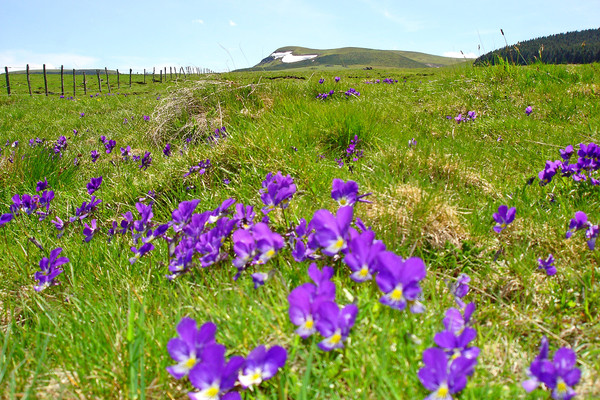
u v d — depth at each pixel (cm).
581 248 262
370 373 159
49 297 278
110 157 698
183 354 151
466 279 212
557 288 236
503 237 292
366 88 1175
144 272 281
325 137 521
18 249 348
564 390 138
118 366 180
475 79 940
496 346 194
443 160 408
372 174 365
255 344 179
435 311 200
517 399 156
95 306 241
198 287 235
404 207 297
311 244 200
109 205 438
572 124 598
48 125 1203
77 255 324
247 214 245
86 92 3803
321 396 159
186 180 447
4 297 296
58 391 179
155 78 5938
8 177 552
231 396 139
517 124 595
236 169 441
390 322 180
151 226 280
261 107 736
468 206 332
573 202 322
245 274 230
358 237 169
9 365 197
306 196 332
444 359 139
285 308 190
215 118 698
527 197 338
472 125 633
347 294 189
